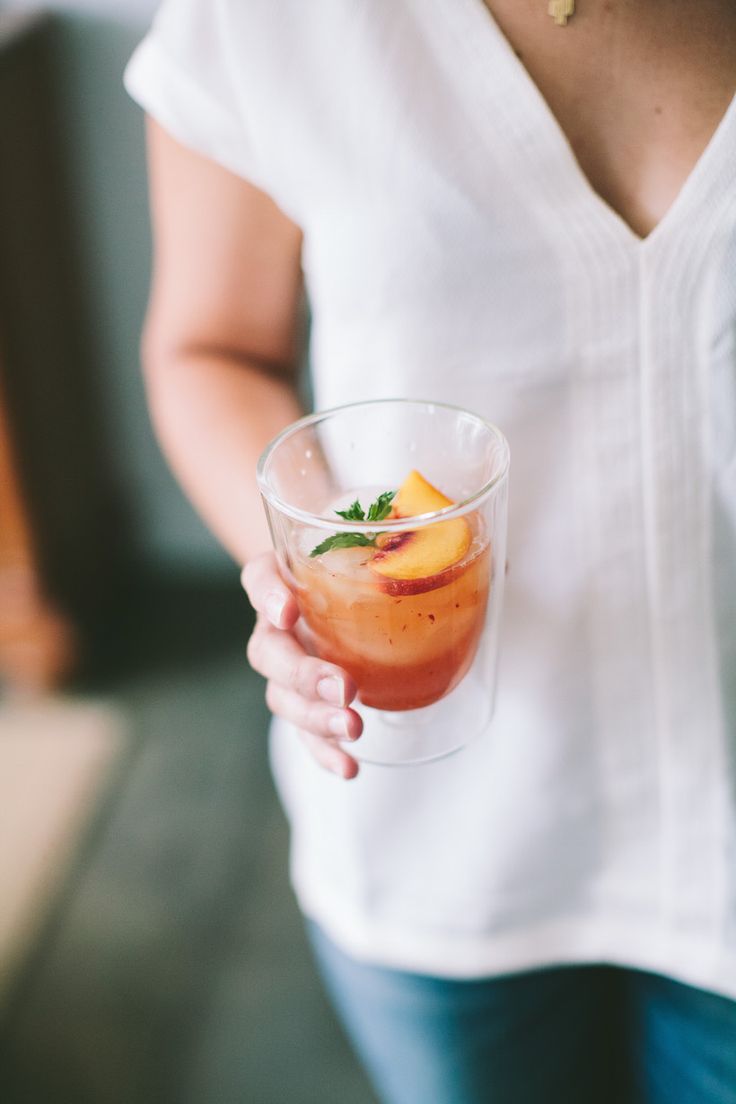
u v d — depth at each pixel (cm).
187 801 143
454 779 67
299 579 52
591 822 68
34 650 159
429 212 58
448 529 51
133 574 185
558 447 61
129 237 155
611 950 71
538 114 55
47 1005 119
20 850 138
